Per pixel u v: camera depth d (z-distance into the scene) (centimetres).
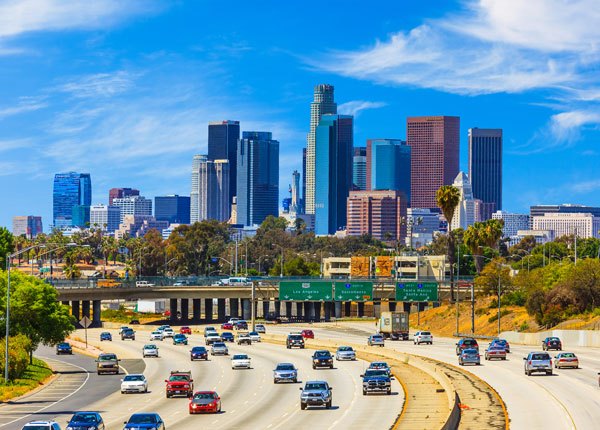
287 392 10156
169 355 15488
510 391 9412
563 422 7362
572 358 11556
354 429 7350
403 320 18462
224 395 10038
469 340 13888
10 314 12925
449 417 6944
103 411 8819
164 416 8406
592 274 17888
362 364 13388
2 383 10694
